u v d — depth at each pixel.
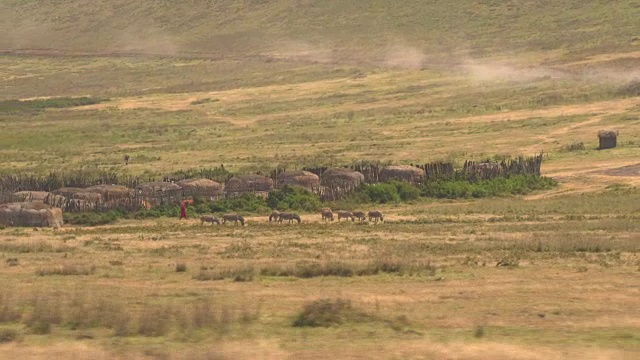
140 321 33.81
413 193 94.50
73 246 63.28
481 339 31.22
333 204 90.56
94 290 42.91
